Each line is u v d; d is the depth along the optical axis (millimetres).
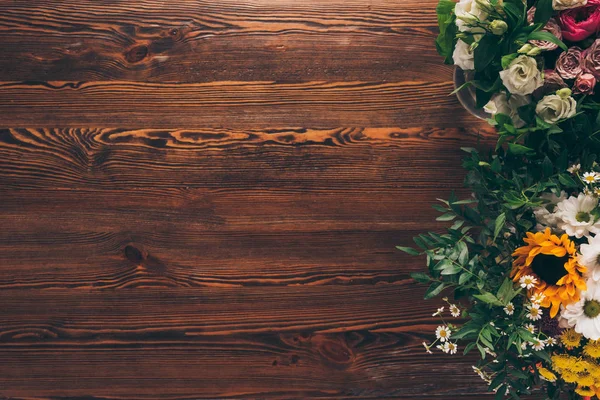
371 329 1521
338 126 1512
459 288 1201
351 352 1521
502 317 1172
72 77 1520
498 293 1126
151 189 1519
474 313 1176
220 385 1528
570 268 1061
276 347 1525
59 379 1525
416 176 1511
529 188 1139
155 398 1528
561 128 1137
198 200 1519
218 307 1524
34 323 1524
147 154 1518
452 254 1192
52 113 1521
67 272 1522
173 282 1521
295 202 1516
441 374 1516
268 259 1521
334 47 1512
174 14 1515
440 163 1509
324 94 1512
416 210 1513
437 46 1238
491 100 1179
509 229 1220
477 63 1116
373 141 1511
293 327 1526
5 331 1523
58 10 1521
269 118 1513
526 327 1143
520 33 1083
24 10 1521
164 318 1526
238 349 1528
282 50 1513
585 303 1081
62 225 1522
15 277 1523
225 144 1515
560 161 1118
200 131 1515
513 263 1144
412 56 1510
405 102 1510
